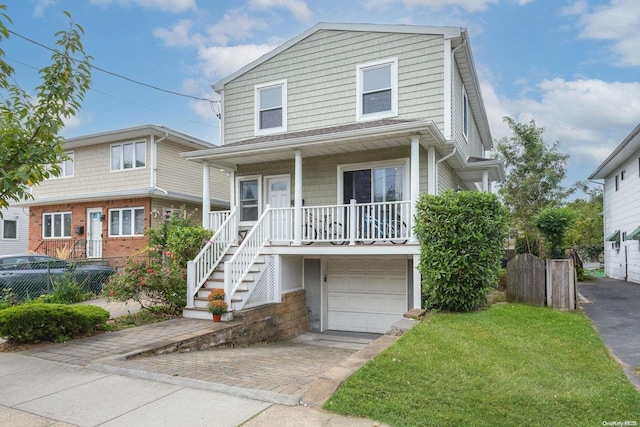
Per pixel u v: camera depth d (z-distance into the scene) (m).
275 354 7.42
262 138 12.53
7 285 11.00
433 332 6.57
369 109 11.94
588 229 28.73
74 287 11.47
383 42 11.82
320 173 12.06
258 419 3.78
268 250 10.54
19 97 4.45
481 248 8.25
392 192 11.26
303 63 12.87
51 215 19.45
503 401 4.07
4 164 4.07
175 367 5.52
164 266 9.68
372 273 11.26
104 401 4.33
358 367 4.86
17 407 4.21
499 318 7.73
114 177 17.64
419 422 3.65
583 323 7.54
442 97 11.03
